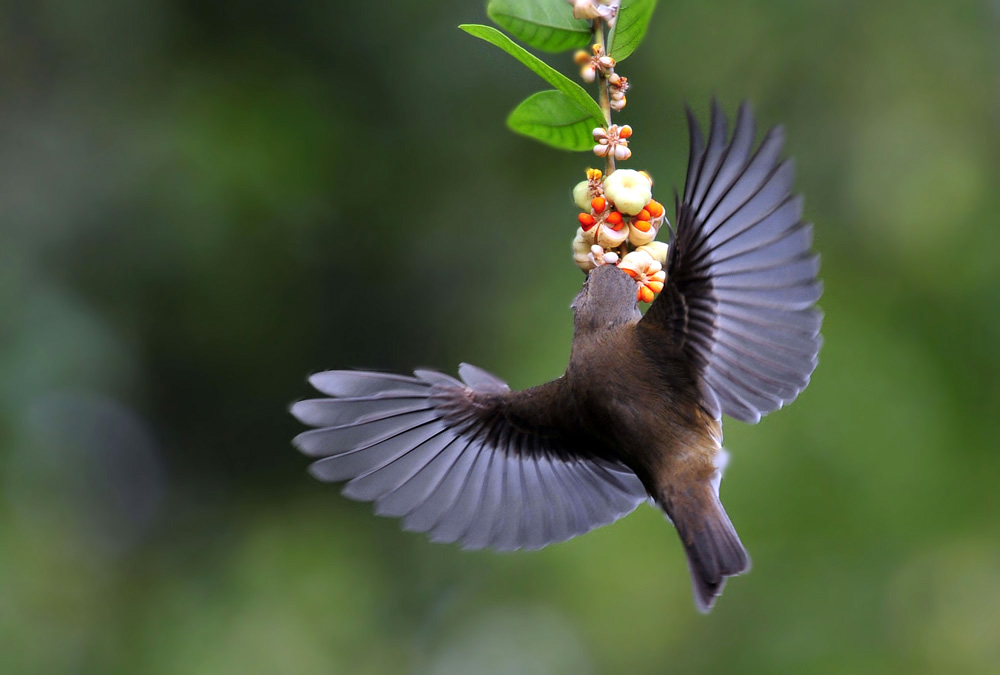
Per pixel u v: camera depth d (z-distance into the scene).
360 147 17.33
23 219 15.75
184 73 17.05
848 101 14.48
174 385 17.08
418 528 5.95
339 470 5.87
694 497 5.25
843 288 13.84
